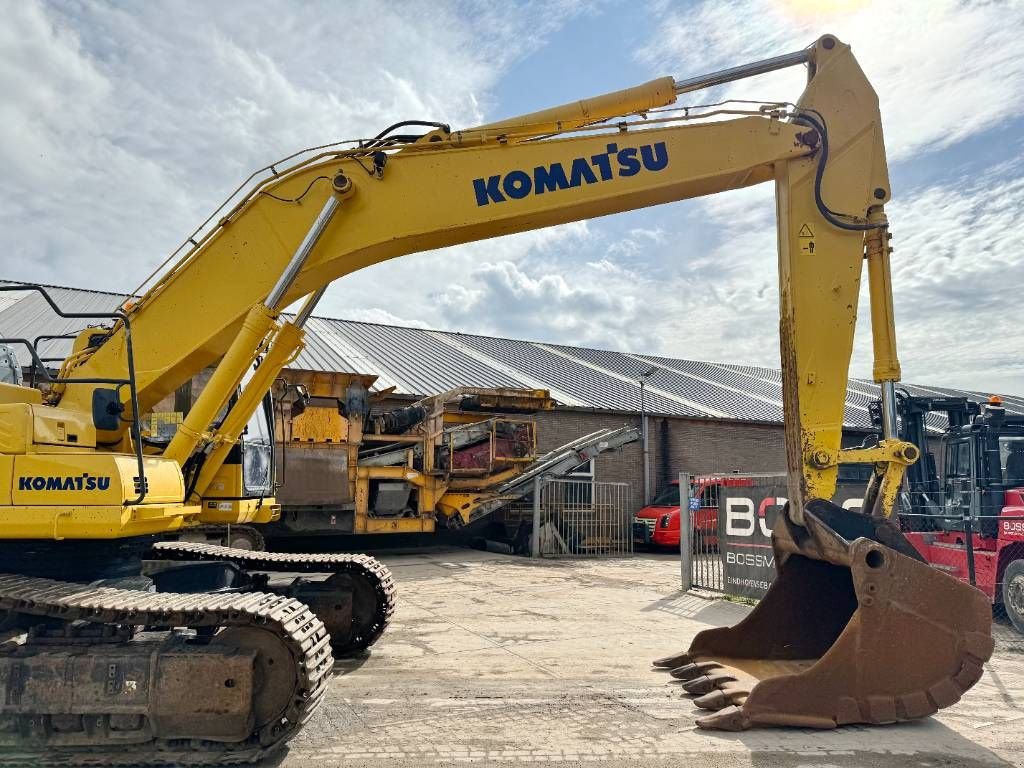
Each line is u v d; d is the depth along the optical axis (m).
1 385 5.28
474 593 11.09
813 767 4.36
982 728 5.07
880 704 4.99
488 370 23.05
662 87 6.00
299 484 14.66
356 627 7.18
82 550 5.38
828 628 6.09
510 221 5.96
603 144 5.98
